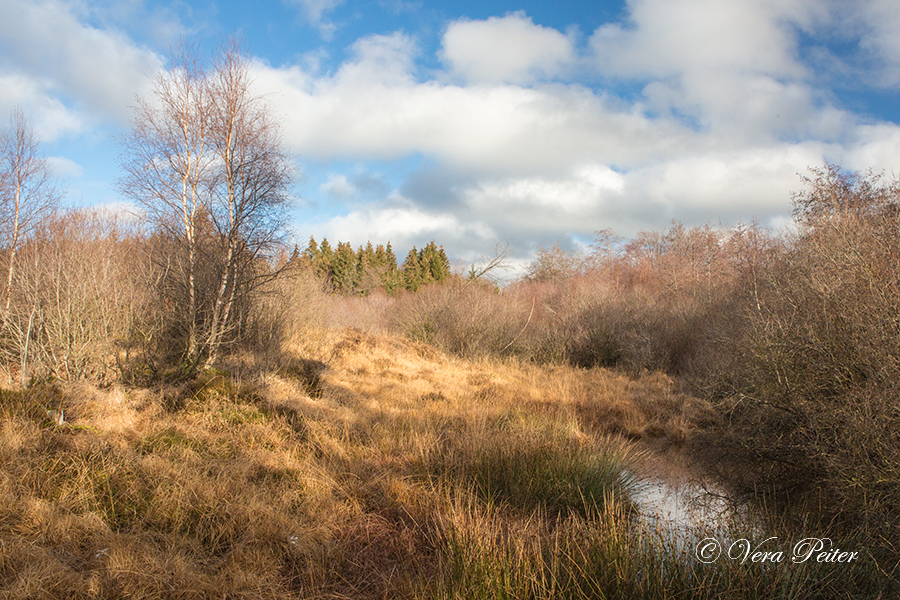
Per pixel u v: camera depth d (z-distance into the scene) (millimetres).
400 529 4754
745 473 6727
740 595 3434
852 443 4836
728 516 5273
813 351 5844
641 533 4375
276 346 9891
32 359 7004
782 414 6094
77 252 8328
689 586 3617
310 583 3832
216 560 3941
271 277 9773
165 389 7242
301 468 5660
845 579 3701
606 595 3598
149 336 8070
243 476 5203
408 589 3770
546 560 4062
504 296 21141
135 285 8711
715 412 9188
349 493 5297
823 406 5328
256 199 9016
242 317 9398
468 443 6641
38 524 3924
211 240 9164
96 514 4164
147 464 5094
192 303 8414
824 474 5570
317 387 9312
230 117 9062
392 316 22422
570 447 6602
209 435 6188
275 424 6934
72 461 4875
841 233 6520
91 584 3334
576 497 5445
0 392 6047
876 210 9047
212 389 7539
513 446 6445
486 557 3920
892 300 5160
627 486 6031
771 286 8133
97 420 6016
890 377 4777
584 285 21625
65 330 7059
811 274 6418
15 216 9484
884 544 4117
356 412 8242
